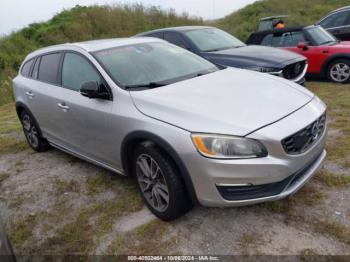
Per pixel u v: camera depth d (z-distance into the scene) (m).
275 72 5.96
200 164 2.67
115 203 3.60
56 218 3.52
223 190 2.70
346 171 3.68
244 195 2.68
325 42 8.15
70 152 4.40
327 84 7.75
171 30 7.57
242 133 2.62
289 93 3.24
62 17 20.00
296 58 6.38
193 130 2.71
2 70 15.17
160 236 3.01
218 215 3.17
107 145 3.54
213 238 2.91
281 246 2.73
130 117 3.12
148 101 3.10
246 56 6.38
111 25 19.92
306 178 2.92
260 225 2.99
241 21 22.52
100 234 3.16
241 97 3.07
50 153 5.27
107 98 3.45
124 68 3.64
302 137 2.78
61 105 4.03
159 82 3.51
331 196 3.28
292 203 3.22
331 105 6.05
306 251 2.66
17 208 3.82
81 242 3.10
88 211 3.53
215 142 2.63
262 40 8.85
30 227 3.44
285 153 2.65
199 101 2.99
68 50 4.19
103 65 3.62
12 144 5.93
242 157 2.60
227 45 7.30
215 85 3.37
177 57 4.13
